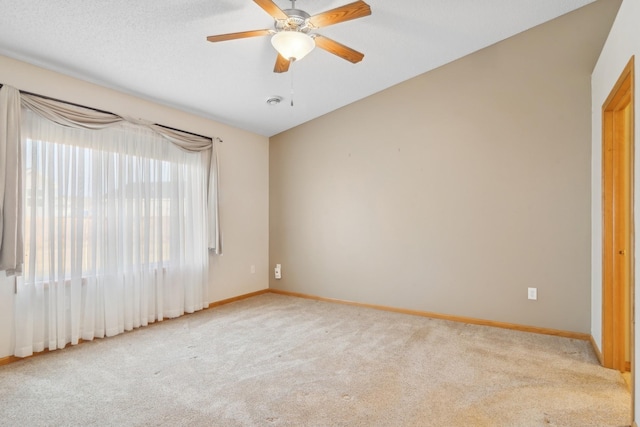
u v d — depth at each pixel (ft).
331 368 8.22
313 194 15.55
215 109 13.15
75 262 9.62
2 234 8.11
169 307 12.27
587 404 6.55
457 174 12.00
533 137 10.75
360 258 14.16
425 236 12.62
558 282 10.35
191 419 6.16
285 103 13.57
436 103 12.42
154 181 11.76
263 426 5.94
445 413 6.29
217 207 13.78
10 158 8.23
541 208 10.61
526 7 9.59
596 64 9.41
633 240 5.92
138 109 11.44
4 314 8.43
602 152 8.38
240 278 15.37
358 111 14.23
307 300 15.21
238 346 9.67
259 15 8.27
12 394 7.02
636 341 5.74
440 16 9.53
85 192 9.93
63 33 7.96
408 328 11.20
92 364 8.46
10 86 8.32
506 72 11.16
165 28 8.30
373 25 9.70
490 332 10.75
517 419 6.08
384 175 13.57
